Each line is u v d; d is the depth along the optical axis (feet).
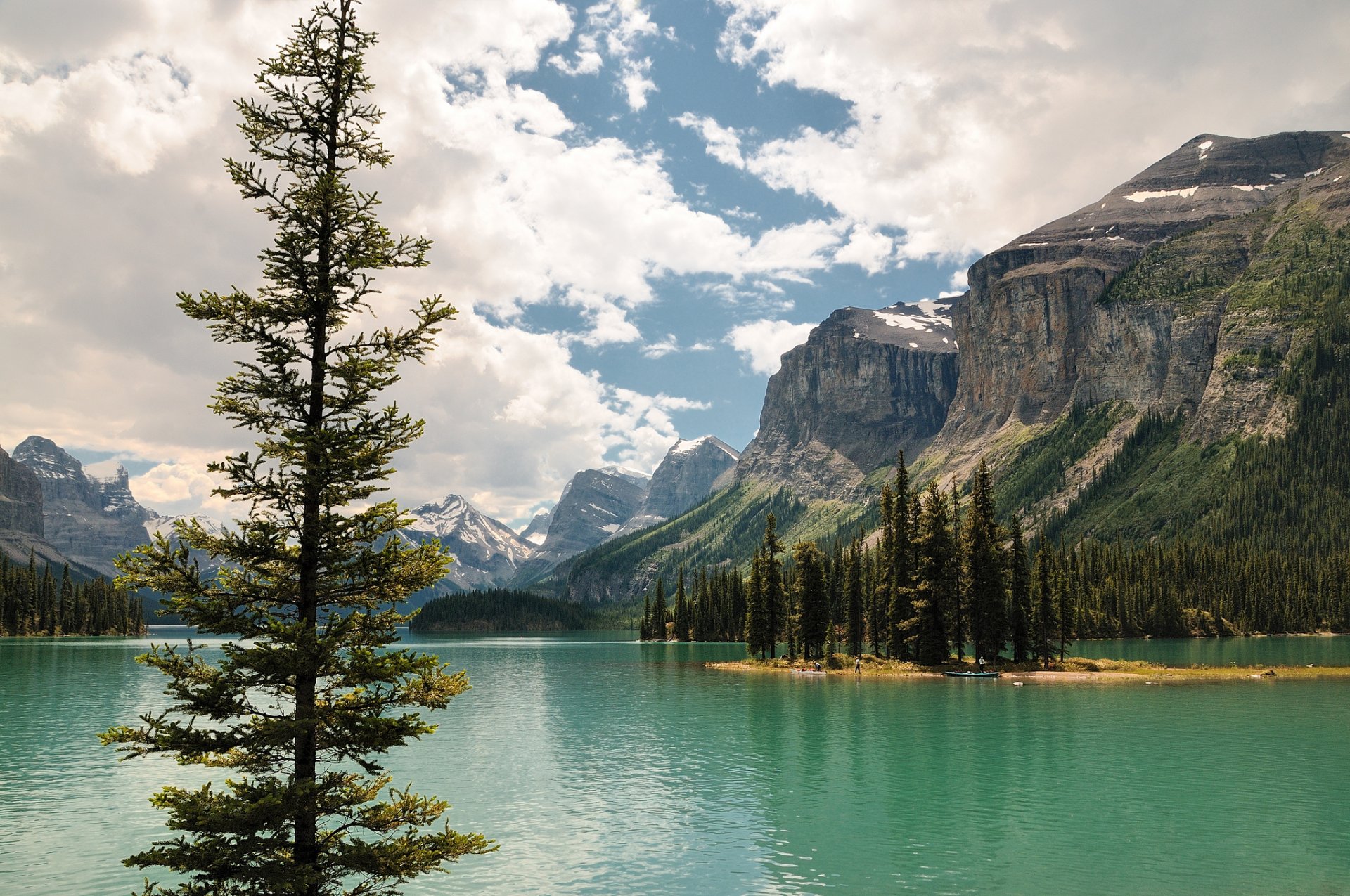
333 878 67.26
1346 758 177.06
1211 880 106.01
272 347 69.46
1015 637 396.57
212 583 67.46
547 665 510.58
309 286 70.08
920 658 385.91
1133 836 124.98
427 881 109.91
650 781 167.12
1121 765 172.35
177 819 63.26
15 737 224.33
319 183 66.69
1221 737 201.67
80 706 286.25
